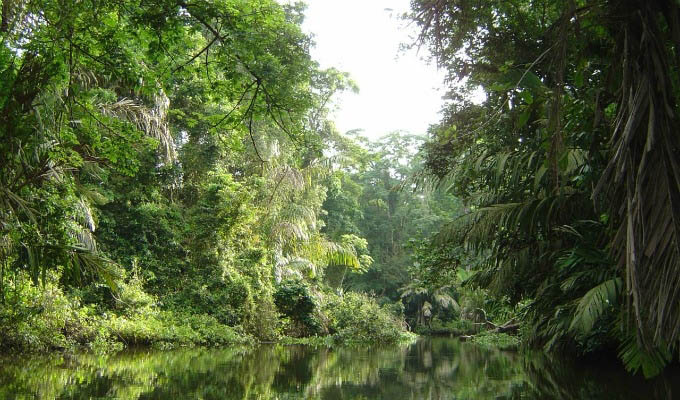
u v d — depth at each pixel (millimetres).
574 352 11430
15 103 7113
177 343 14711
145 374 8797
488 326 21297
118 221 16562
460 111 8500
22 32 7453
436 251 11406
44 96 7520
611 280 6375
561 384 8234
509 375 9578
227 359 11938
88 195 9883
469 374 9750
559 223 8180
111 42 7520
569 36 5191
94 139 9031
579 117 5840
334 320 21047
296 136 8531
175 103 17953
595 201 4184
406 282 36188
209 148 18203
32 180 7988
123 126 9039
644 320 4359
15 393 6648
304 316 20500
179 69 7805
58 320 11742
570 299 8102
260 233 19906
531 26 7754
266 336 18359
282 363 11500
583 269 7566
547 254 8727
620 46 4617
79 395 6645
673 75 4668
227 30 7414
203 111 17766
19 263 8289
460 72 7844
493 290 9172
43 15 7254
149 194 17328
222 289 17594
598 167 6734
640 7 4285
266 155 20234
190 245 17719
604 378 8867
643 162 3855
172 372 9211
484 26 7633
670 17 4344
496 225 8453
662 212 3738
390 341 20609
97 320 13133
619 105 4652
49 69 7156
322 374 9672
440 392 7641
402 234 39969
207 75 8164
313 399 7023
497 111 7617
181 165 18438
